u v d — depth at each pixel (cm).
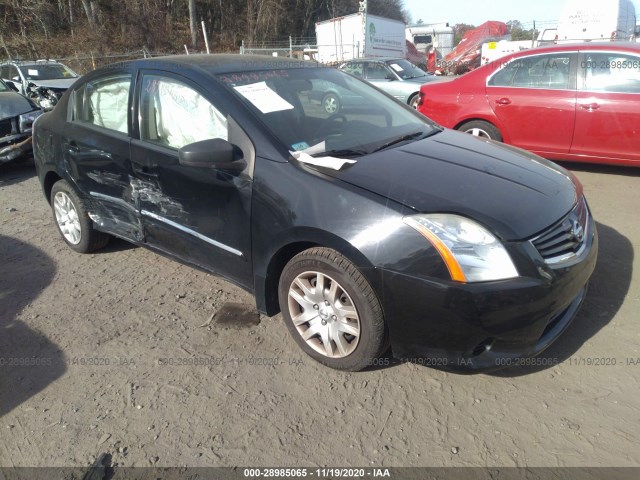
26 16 2998
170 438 239
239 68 335
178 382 275
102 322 334
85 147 382
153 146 335
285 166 274
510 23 2756
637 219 460
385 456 225
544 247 243
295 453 229
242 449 232
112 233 397
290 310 286
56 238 479
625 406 245
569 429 234
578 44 571
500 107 609
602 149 562
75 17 3181
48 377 284
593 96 552
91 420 252
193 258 335
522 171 292
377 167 274
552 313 241
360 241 243
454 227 234
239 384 272
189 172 310
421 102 680
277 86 329
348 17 2141
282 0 3684
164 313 342
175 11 3506
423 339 245
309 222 257
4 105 729
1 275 406
